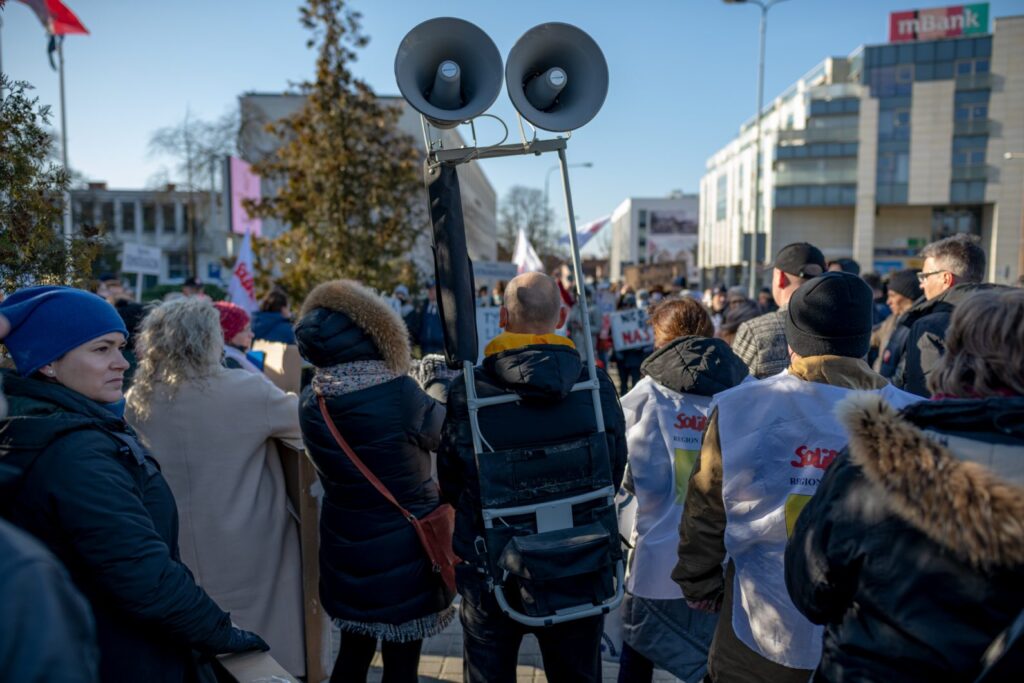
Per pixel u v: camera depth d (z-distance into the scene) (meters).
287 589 3.00
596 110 2.39
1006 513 1.15
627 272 25.44
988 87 49.44
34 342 1.68
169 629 1.65
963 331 1.40
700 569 2.19
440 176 2.36
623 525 3.16
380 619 2.62
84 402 1.68
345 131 12.23
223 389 2.81
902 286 5.07
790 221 55.06
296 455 3.05
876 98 51.53
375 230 12.46
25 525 1.54
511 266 10.18
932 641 1.24
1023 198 49.38
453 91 2.30
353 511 2.66
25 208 2.22
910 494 1.25
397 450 2.64
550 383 2.13
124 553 1.55
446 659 3.71
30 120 2.23
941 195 50.75
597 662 2.30
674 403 2.90
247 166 17.89
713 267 76.19
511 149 2.41
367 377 2.64
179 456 2.77
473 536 2.25
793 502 2.00
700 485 2.16
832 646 1.44
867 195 51.97
